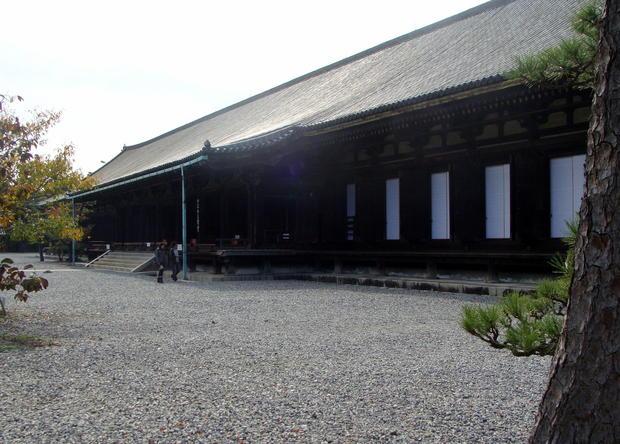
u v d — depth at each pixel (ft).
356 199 69.46
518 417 15.89
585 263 7.86
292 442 14.05
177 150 126.72
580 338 7.80
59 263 127.65
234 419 15.80
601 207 7.73
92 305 44.75
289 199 76.23
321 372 21.39
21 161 35.22
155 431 14.84
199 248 81.25
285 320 35.73
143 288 60.23
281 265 75.92
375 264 67.10
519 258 49.73
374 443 13.97
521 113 49.62
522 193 50.44
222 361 23.50
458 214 56.34
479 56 60.29
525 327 11.30
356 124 60.03
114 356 24.63
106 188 103.50
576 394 7.76
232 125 119.24
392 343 27.50
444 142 57.93
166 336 29.94
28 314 39.29
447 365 22.57
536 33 57.47
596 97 8.07
